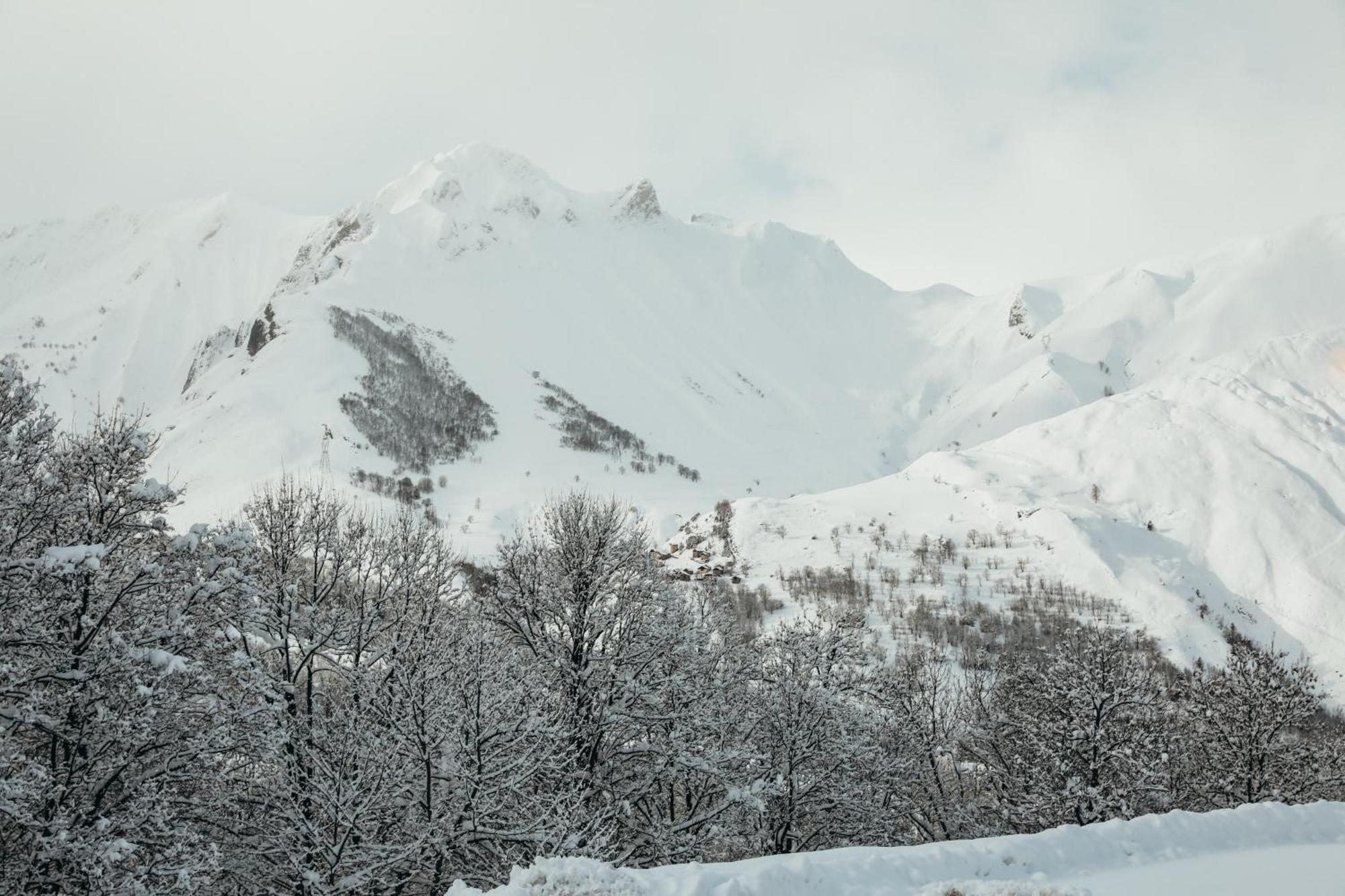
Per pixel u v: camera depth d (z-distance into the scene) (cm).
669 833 2327
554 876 1341
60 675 1762
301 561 2723
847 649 2842
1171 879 1523
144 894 1625
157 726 1916
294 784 1991
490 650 2103
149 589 2009
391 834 2120
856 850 1548
